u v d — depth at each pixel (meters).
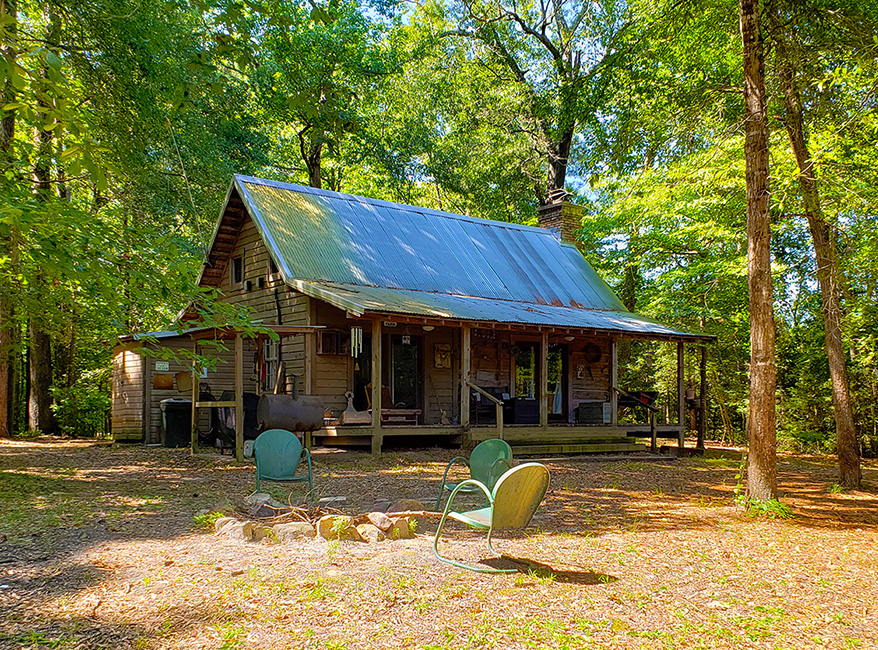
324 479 10.74
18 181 7.91
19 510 7.78
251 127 24.97
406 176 29.34
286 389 15.68
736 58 14.17
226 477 10.79
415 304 14.60
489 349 18.47
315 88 7.57
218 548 6.07
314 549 6.07
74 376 23.41
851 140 11.52
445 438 16.36
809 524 8.38
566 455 15.94
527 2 29.30
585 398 20.31
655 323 19.33
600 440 17.16
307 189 18.42
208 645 3.90
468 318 14.39
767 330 9.09
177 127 16.80
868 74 10.77
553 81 27.70
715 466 14.62
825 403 18.42
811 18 10.05
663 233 22.52
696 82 13.16
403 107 28.75
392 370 16.91
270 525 6.85
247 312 8.23
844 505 10.02
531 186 31.80
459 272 18.33
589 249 28.02
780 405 19.67
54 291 9.39
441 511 8.13
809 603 5.07
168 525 7.10
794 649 4.16
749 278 9.27
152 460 13.01
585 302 19.92
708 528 7.81
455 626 4.30
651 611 4.74
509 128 28.75
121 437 17.58
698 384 23.28
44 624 4.14
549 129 28.17
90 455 13.91
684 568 5.90
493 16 29.06
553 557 6.09
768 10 10.06
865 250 12.96
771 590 5.37
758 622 4.58
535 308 17.69
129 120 13.06
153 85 13.27
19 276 8.70
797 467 15.23
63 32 11.81
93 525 7.03
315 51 23.25
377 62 26.98
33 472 11.09
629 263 24.98
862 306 15.29
